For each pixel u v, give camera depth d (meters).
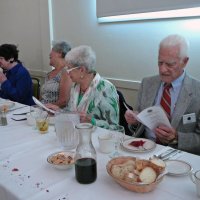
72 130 1.41
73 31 3.51
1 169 1.23
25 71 3.00
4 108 2.11
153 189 1.03
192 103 1.67
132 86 2.98
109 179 1.12
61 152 1.33
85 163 1.08
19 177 1.16
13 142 1.55
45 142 1.54
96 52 3.30
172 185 1.06
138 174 1.04
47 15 3.75
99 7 3.06
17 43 4.47
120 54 3.05
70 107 2.04
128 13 2.81
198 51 2.46
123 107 2.05
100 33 3.20
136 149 1.38
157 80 1.84
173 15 2.53
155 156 1.28
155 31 2.70
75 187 1.07
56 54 2.61
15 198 1.03
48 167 1.24
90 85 1.94
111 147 1.37
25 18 4.18
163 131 1.53
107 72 3.24
